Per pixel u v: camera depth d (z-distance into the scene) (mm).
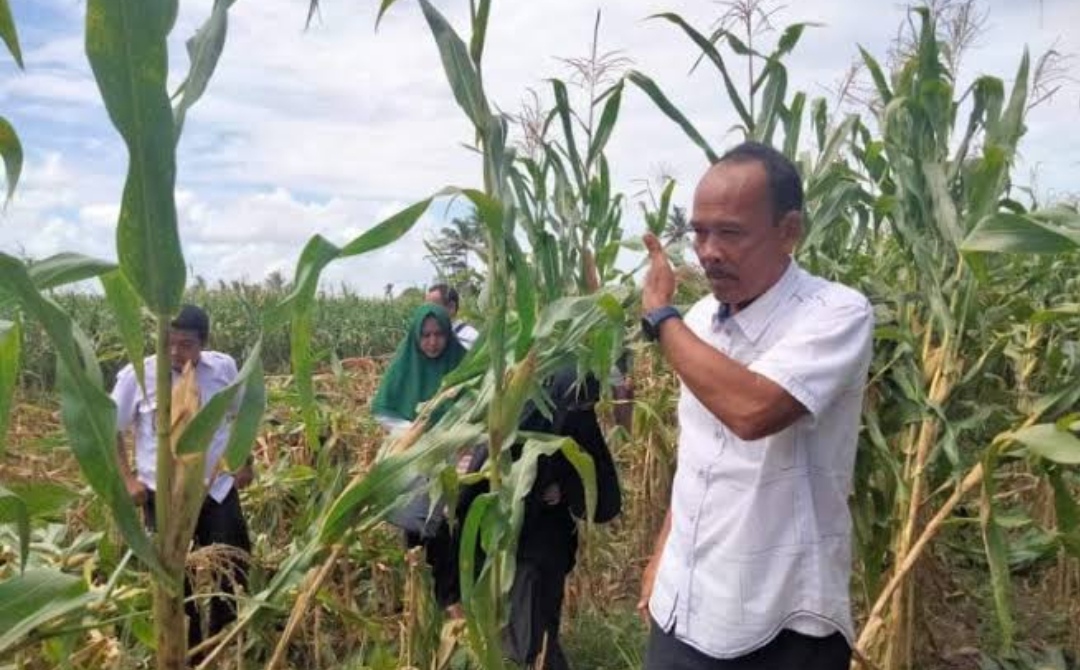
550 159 3135
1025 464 5254
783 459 2311
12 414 6828
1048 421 3361
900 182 3672
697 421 2492
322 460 4184
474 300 5664
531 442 2725
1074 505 3242
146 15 1698
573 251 3129
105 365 10938
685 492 2488
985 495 3186
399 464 2518
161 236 1795
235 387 1906
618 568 5859
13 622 1877
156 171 1762
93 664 2650
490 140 2340
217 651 2477
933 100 3627
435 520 4031
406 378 5223
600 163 3264
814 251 3992
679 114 3203
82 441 1781
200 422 1877
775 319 2344
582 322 2785
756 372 2197
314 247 2070
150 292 1818
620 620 5254
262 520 5598
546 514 4168
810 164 4184
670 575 2514
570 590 5406
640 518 6078
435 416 3691
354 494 2480
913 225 3678
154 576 1877
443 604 4375
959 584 5035
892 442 4000
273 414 7172
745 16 3453
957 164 3611
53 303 1764
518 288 2482
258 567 3736
